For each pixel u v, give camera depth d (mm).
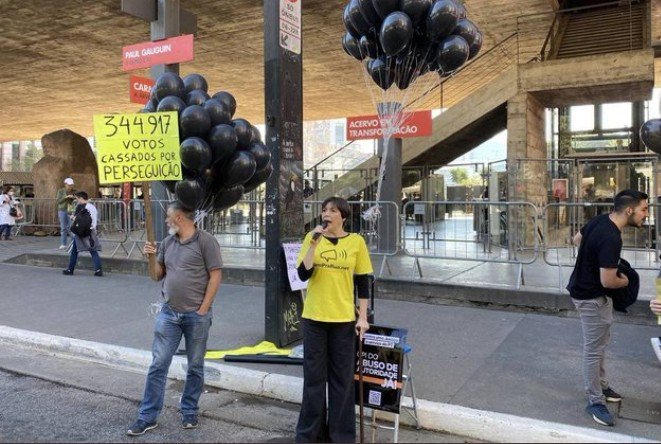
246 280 9953
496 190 13031
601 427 4109
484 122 14250
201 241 4398
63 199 13828
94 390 5273
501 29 17641
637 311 6969
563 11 14922
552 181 13391
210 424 4516
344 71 22500
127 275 11242
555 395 4715
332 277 3945
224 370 5371
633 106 19422
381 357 4051
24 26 17297
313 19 16469
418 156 14438
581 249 4430
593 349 4309
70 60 21234
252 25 17281
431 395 4711
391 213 11562
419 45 6387
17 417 4605
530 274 9102
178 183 5418
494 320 7246
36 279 10773
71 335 6797
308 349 3984
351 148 19484
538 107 13688
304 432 3957
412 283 8430
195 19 11875
